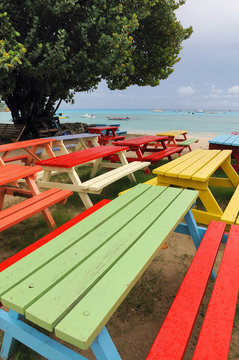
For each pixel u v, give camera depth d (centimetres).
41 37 1115
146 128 2816
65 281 117
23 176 315
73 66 1041
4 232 339
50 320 94
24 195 360
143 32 1416
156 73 1555
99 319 96
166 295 226
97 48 1015
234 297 140
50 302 104
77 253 139
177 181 320
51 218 341
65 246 148
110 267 128
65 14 1049
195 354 108
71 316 98
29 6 949
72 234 162
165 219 180
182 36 1487
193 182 310
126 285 113
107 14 1022
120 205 210
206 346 111
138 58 1434
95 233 161
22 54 850
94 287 113
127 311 208
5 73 862
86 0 1036
